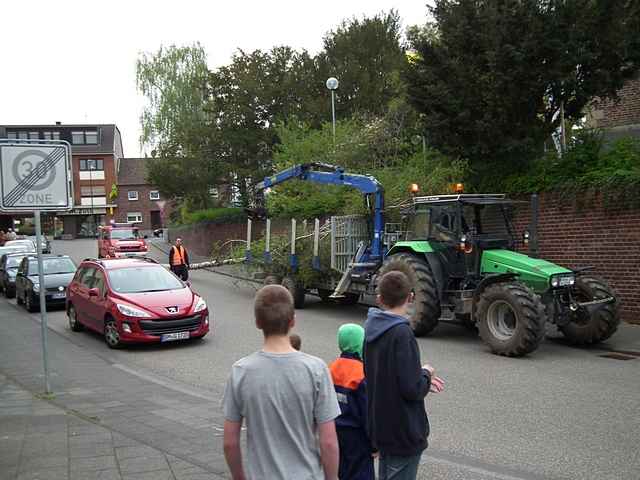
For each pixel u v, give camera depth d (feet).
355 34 95.86
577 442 20.02
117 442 19.40
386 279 12.13
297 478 9.10
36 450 18.61
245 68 99.35
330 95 91.45
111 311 38.81
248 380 9.31
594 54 44.57
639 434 20.68
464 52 48.26
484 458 18.79
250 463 9.29
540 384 27.45
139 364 34.50
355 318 48.47
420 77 49.14
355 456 12.50
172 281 42.63
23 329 47.96
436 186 51.39
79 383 29.30
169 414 23.31
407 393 11.41
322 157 69.97
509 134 48.29
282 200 70.18
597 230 43.73
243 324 46.75
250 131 98.32
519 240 39.58
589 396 25.38
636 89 61.82
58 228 225.56
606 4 44.14
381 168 64.28
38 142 25.88
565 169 46.09
